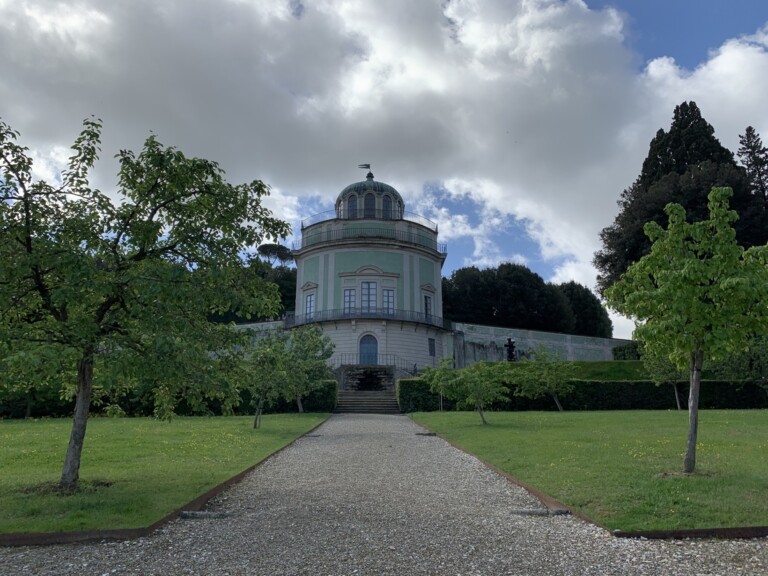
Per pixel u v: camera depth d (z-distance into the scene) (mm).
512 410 30562
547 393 30844
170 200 9156
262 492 9188
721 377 31609
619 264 47781
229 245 9148
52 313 8719
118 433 17359
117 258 8438
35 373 7445
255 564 5660
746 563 5754
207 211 9352
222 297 8492
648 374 36750
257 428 19766
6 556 6000
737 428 16984
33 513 7305
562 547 6207
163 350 7379
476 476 10609
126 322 8383
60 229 8266
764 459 11094
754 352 29109
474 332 51250
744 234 43625
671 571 5523
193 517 7492
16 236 8180
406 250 48844
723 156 49812
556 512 7691
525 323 63844
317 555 5910
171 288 7750
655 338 9969
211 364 8625
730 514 7141
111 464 11430
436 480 10250
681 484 8680
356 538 6496
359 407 31531
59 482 8922
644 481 8992
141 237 8766
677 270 9812
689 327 9555
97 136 8898
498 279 63938
